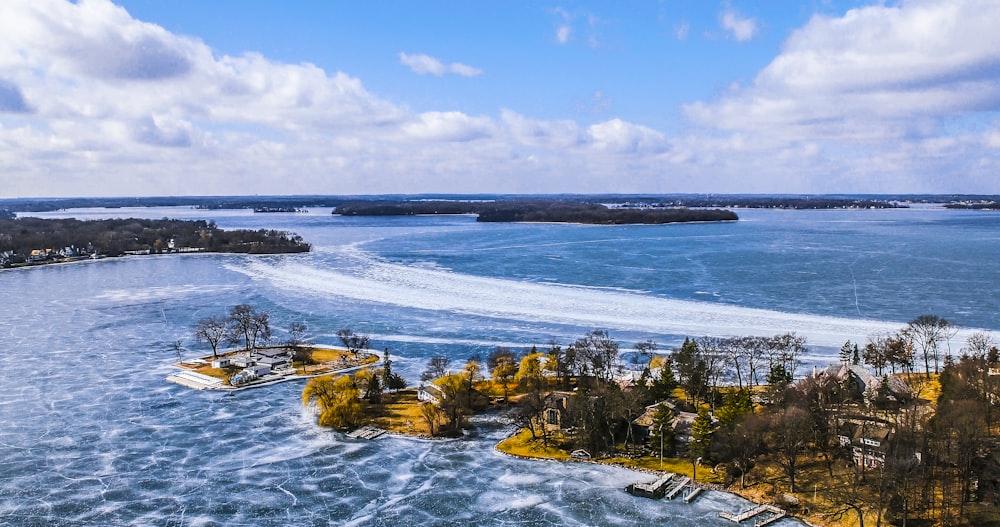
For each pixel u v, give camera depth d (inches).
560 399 5255.9
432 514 3964.1
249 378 6407.5
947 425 3846.0
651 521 3806.6
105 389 6186.0
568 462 4618.6
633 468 4485.7
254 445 4948.3
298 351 7317.9
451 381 5482.3
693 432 4512.8
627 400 5014.8
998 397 4338.1
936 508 3567.9
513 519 3885.3
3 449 4849.9
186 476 4453.7
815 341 7440.9
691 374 5575.8
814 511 3762.3
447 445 4943.4
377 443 4995.1
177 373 6668.3
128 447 4901.6
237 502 4119.1
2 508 4035.4
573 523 3818.9
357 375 5895.7
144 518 3937.0
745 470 4242.1
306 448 4896.7
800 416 4153.5
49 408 5679.1
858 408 4840.1
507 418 5457.7
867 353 6161.4
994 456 3668.8
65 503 4101.9
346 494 4212.6
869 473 3991.1
